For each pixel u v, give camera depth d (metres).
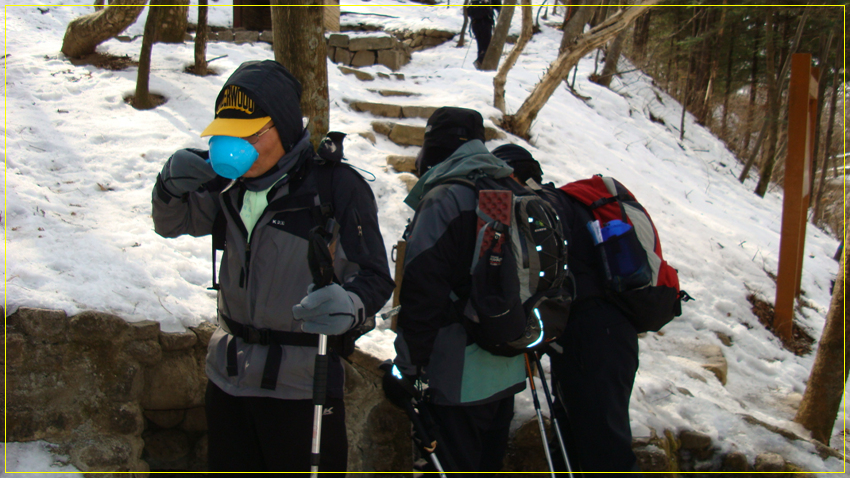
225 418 1.71
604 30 5.81
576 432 2.18
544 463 2.62
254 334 1.64
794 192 4.41
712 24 12.26
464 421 2.03
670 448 2.72
